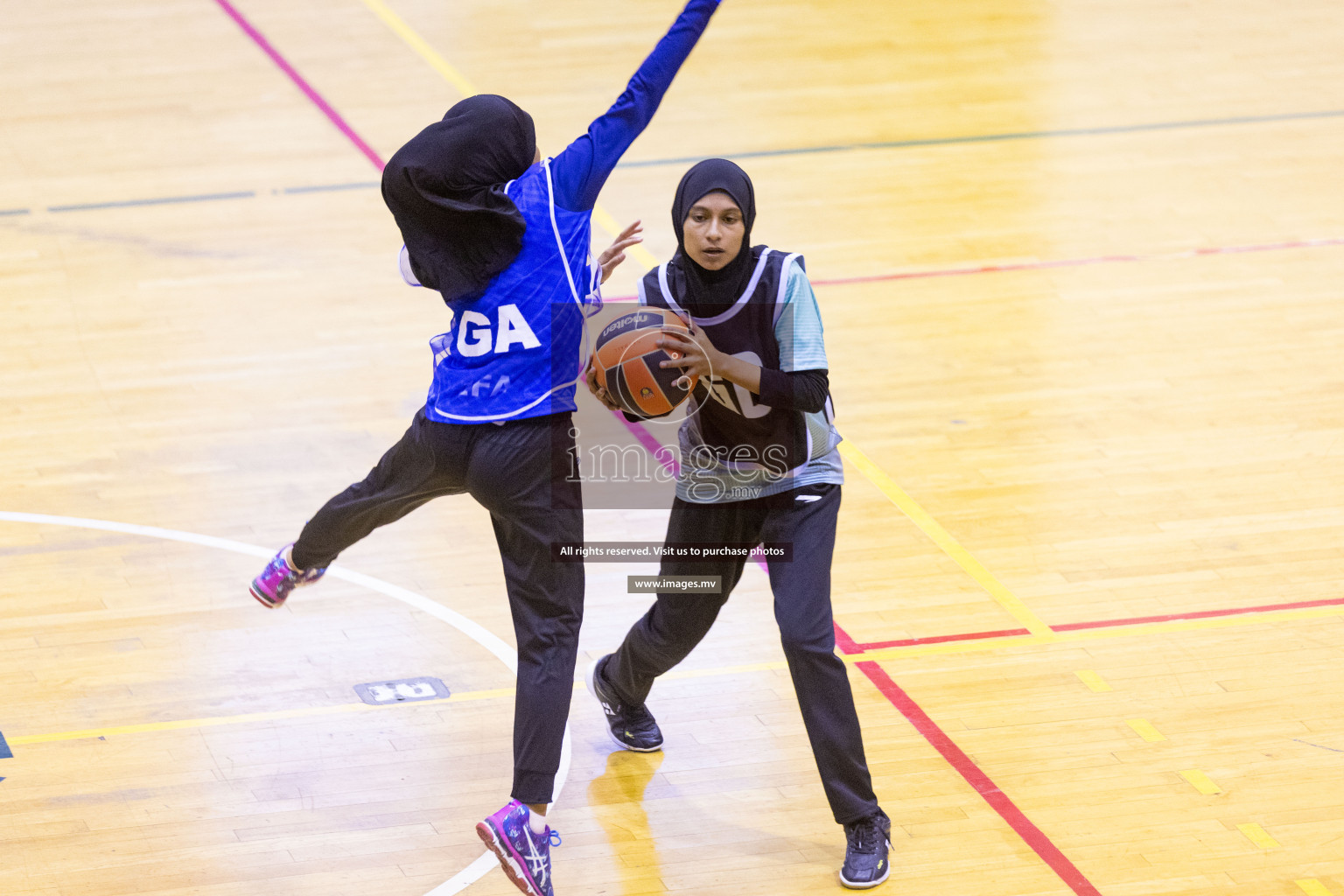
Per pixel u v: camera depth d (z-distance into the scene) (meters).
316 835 13.45
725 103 37.47
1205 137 35.28
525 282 11.41
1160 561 18.41
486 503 11.66
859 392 23.20
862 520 19.53
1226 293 26.83
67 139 34.06
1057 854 13.18
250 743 14.81
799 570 12.43
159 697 15.58
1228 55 41.47
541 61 40.16
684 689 15.91
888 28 43.97
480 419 11.45
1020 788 14.15
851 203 31.41
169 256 28.23
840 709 12.45
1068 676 16.03
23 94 36.84
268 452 21.16
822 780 12.77
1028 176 32.94
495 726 15.18
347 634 16.83
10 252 28.23
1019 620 17.16
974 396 23.08
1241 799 13.92
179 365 23.94
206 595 17.56
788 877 12.97
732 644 16.78
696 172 11.83
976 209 31.08
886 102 37.88
